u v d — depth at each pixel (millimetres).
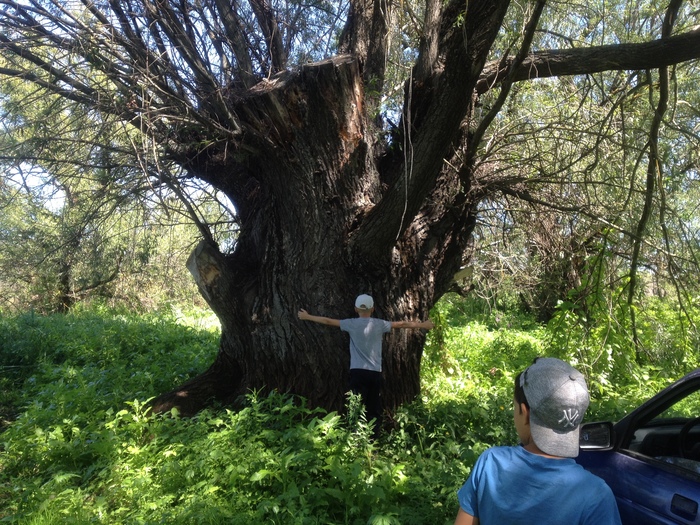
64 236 7500
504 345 11898
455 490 4512
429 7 6223
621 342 8812
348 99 6430
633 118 7211
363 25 7164
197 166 7441
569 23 7574
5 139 6480
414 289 6691
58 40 6059
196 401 6980
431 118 5293
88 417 6551
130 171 6609
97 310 16625
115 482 5078
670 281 6891
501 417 6461
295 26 7672
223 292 6758
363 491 4477
